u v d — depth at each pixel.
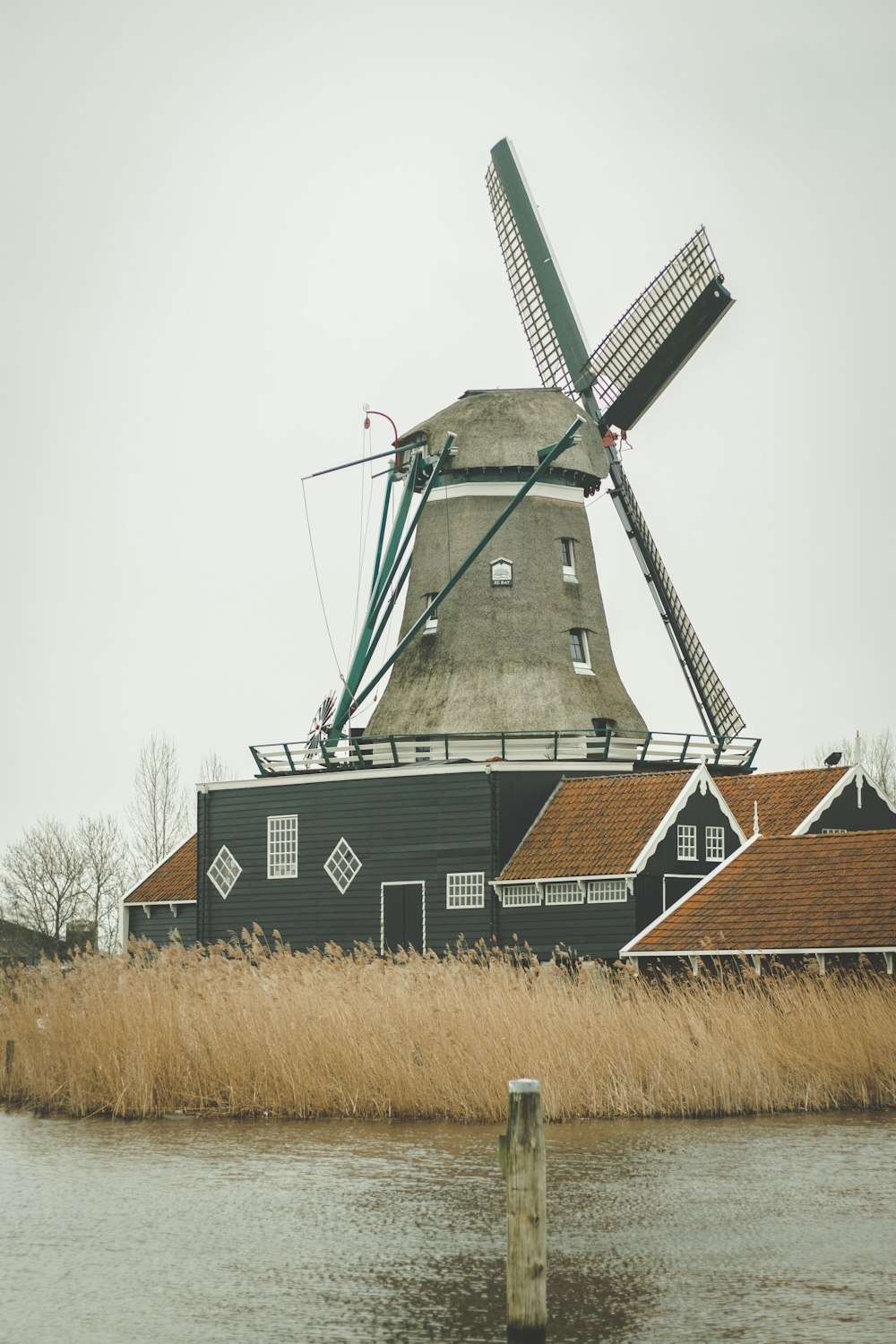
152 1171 22.00
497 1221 18.58
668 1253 16.81
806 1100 27.09
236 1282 15.93
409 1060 27.28
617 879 39.09
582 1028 27.31
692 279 49.41
